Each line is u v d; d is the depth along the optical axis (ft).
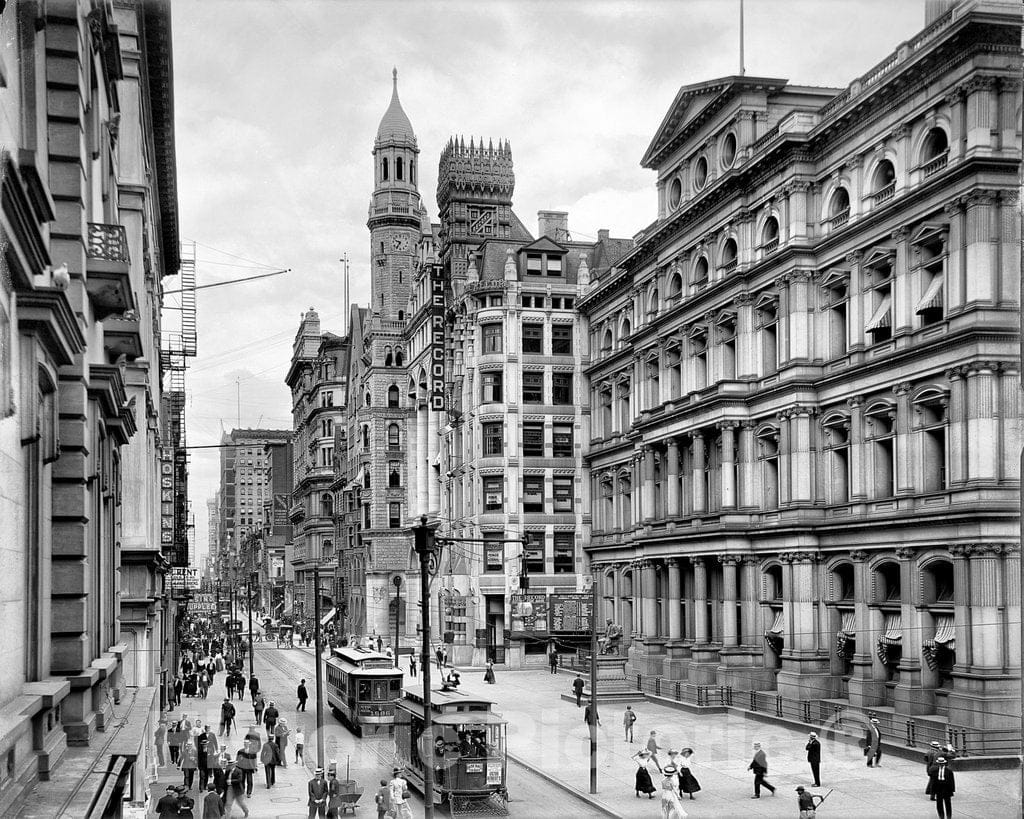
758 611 162.50
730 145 178.29
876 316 139.44
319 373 460.96
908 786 104.37
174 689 189.37
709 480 178.29
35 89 46.55
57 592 57.52
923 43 131.85
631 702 178.81
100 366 67.36
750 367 166.09
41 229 45.50
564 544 255.91
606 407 246.06
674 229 193.77
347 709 159.33
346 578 395.55
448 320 289.94
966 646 119.44
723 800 101.81
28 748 45.39
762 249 164.35
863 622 139.95
